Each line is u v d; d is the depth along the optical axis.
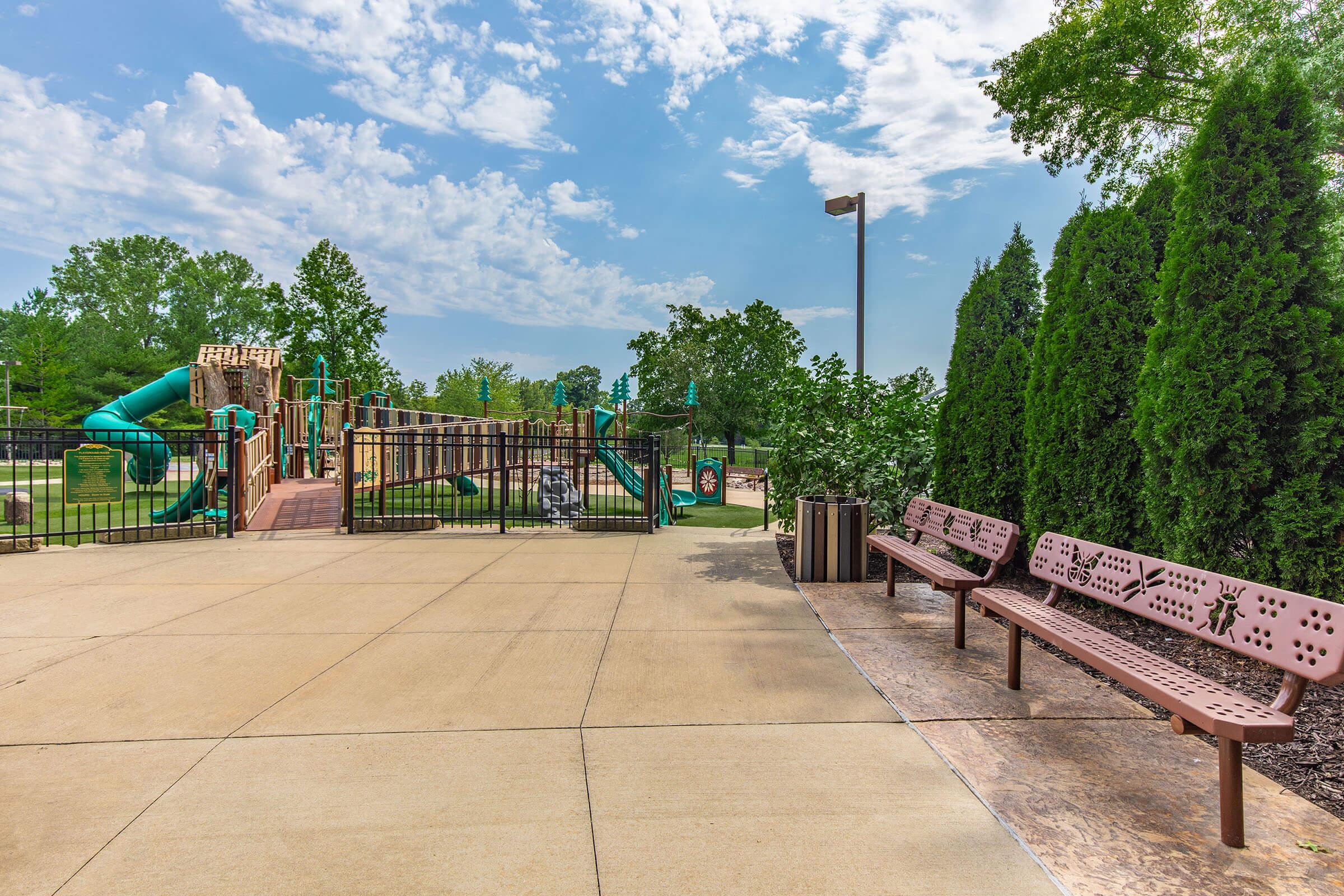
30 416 45.28
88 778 2.65
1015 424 6.27
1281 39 6.11
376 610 5.23
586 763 2.81
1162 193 5.30
